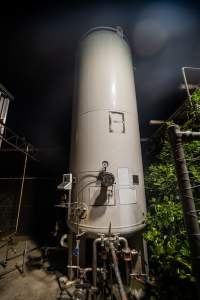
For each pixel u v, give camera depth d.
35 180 9.53
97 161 4.23
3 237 8.24
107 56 5.18
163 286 3.54
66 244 4.75
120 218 3.92
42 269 5.18
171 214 3.57
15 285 4.38
